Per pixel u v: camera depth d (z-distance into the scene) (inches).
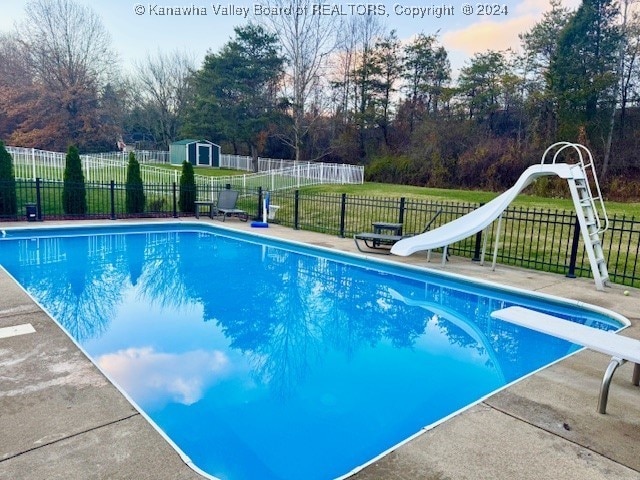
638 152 856.3
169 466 86.9
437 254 347.6
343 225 424.8
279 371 158.2
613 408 117.0
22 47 1336.1
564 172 258.7
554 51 987.3
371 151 1243.2
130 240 420.5
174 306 233.8
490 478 86.4
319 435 117.2
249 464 104.2
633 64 896.3
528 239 393.7
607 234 418.3
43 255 346.0
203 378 150.1
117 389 118.7
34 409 107.1
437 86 1214.9
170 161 1304.1
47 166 647.1
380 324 215.8
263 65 1261.1
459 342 193.6
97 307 227.6
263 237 425.1
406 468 89.3
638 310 211.5
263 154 1360.7
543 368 145.4
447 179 1011.9
